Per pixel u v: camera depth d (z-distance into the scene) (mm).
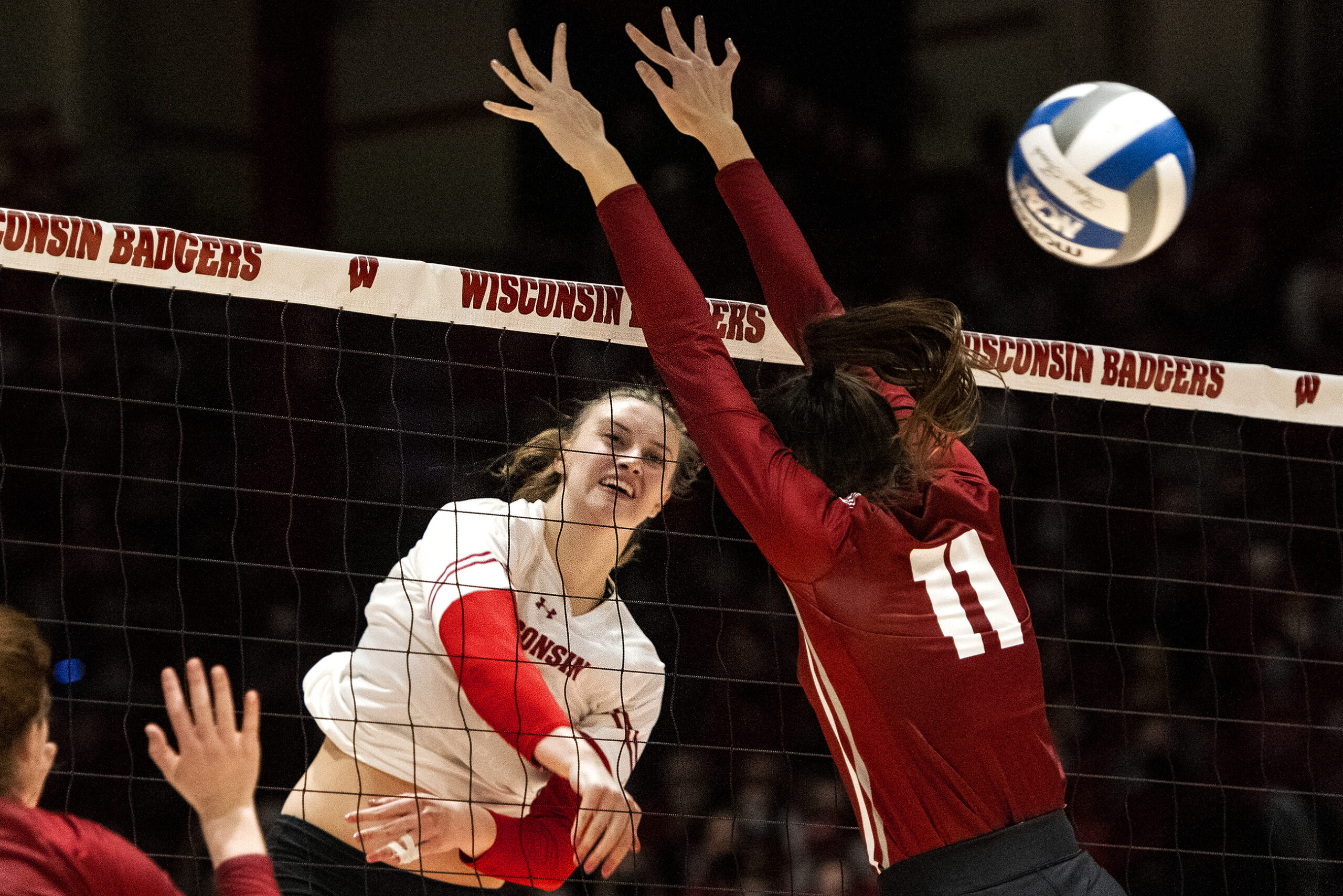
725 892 15281
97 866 4137
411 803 6719
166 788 14445
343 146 22906
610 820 6473
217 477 17609
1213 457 20156
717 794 16406
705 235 21969
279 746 15641
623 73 23625
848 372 5789
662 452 7480
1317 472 20125
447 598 6887
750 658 17359
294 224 22609
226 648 16594
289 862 7027
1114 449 20062
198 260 6930
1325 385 9008
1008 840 5148
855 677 5199
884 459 5371
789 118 24109
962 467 5660
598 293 7520
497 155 23188
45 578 16547
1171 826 16297
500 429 17828
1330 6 23703
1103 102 7211
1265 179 23781
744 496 5145
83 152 21328
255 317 18078
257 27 22422
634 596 17281
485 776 7141
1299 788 17047
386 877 7031
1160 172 7027
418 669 7074
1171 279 22891
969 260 23531
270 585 17234
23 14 21000
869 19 24734
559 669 7336
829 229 24062
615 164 5695
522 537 7359
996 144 24500
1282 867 15367
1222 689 18406
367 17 22984
